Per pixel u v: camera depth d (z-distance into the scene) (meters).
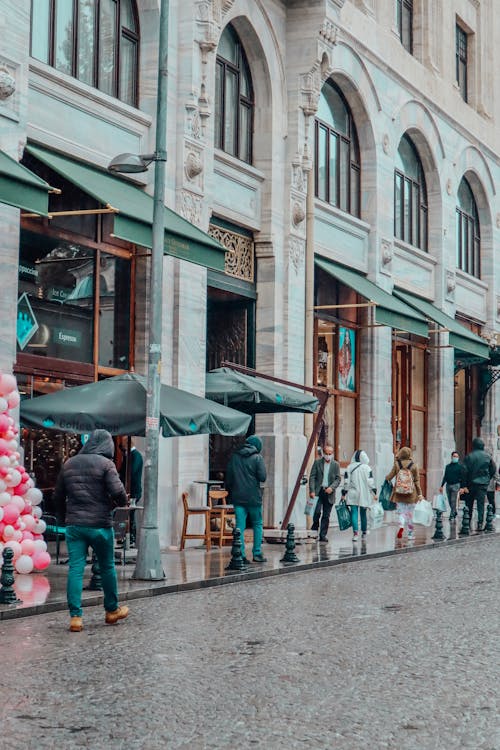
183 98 21.72
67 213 16.97
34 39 18.56
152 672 9.27
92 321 19.95
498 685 8.86
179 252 18.52
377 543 23.09
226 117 24.39
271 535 23.17
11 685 8.70
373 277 30.39
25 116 17.27
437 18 35.84
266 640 10.95
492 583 16.11
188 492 21.42
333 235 28.56
